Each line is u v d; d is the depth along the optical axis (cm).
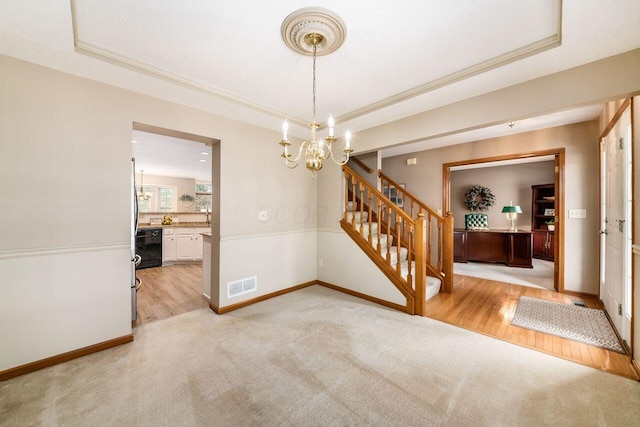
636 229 190
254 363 198
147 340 233
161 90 232
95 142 216
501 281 421
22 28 154
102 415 148
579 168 343
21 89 186
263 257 335
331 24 153
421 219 284
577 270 347
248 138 317
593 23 146
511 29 158
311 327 258
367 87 233
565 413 149
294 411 151
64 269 203
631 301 195
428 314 288
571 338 234
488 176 658
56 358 197
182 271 499
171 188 880
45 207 195
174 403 157
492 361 200
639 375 176
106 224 221
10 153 182
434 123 268
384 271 315
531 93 210
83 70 200
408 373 186
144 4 139
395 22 152
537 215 612
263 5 141
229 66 201
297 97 254
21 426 140
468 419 145
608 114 276
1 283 180
